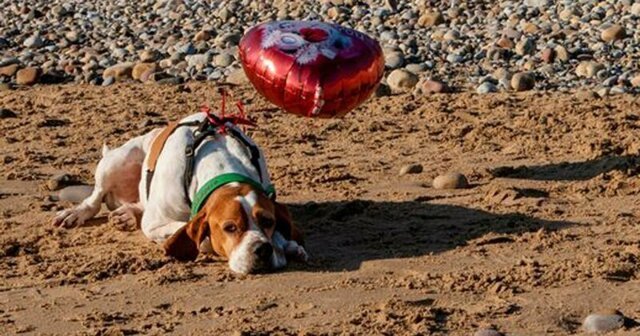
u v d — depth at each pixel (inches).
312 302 412.2
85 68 884.6
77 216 502.3
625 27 940.0
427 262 449.1
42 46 1005.2
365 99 529.7
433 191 544.7
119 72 853.8
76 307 414.0
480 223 494.3
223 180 446.3
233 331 389.4
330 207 515.5
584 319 394.9
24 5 1182.3
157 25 1083.3
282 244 447.2
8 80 853.2
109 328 394.0
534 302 409.1
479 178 567.2
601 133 642.8
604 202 523.8
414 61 879.7
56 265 453.1
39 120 702.5
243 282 430.3
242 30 1039.0
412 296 415.8
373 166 592.4
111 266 448.5
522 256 454.0
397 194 540.7
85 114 720.3
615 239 471.5
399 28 1001.5
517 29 956.6
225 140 467.5
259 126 683.4
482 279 428.1
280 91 518.3
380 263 448.1
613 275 430.6
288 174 573.6
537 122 673.0
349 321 394.6
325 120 690.8
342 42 521.0
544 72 829.8
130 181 501.7
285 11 1096.2
